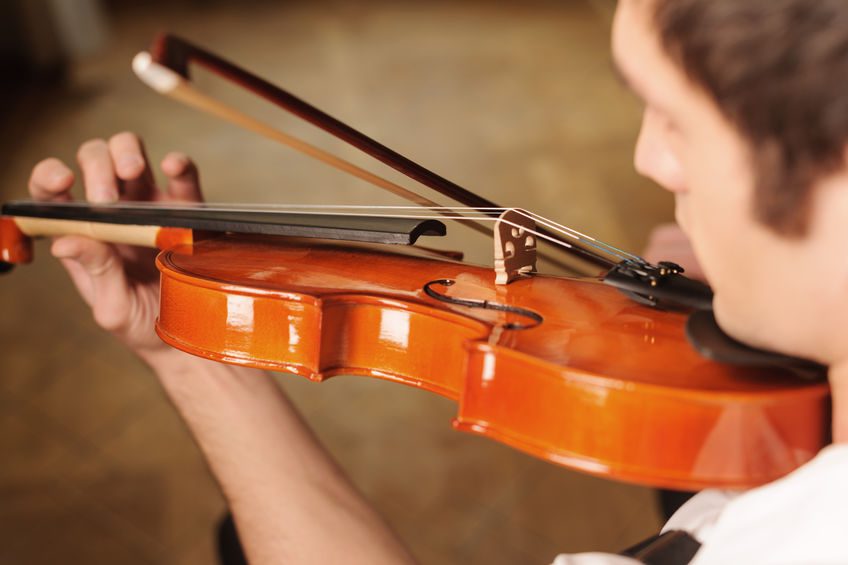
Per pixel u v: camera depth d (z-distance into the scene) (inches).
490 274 30.3
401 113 117.0
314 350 28.9
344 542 28.2
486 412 26.3
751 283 22.5
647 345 26.3
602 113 115.6
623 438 24.9
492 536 54.1
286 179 96.9
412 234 30.1
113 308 31.6
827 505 21.5
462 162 102.8
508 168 101.0
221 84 122.0
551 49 140.6
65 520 55.4
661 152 22.8
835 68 20.8
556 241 30.4
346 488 29.3
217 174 98.4
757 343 23.5
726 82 21.3
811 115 21.0
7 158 100.8
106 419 63.1
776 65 21.0
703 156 22.0
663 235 38.5
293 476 29.1
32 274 77.4
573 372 25.1
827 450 21.9
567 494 56.9
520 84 126.6
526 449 25.9
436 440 61.2
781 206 21.5
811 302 22.1
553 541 53.7
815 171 21.3
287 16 156.5
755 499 22.2
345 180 96.4
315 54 139.2
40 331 71.3
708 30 21.2
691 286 27.9
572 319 27.6
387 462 59.4
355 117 115.7
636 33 22.0
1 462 59.7
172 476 58.4
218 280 29.3
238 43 143.1
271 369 29.3
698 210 22.5
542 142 107.6
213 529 54.6
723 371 25.1
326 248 31.9
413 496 56.9
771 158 21.4
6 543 53.8
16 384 66.2
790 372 24.7
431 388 28.8
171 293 30.0
